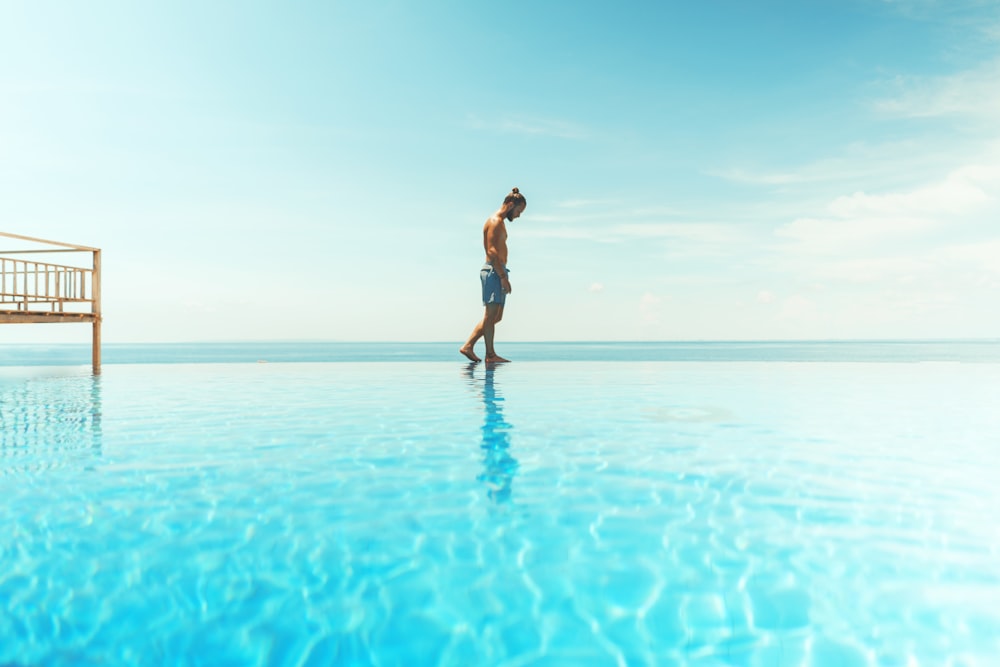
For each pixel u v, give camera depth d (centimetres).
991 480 306
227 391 736
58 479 305
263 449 379
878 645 163
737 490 289
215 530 236
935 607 179
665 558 212
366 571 203
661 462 344
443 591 191
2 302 855
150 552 216
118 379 931
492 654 162
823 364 1291
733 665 156
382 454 365
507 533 234
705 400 635
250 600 186
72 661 159
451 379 896
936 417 512
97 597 187
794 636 167
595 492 285
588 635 169
